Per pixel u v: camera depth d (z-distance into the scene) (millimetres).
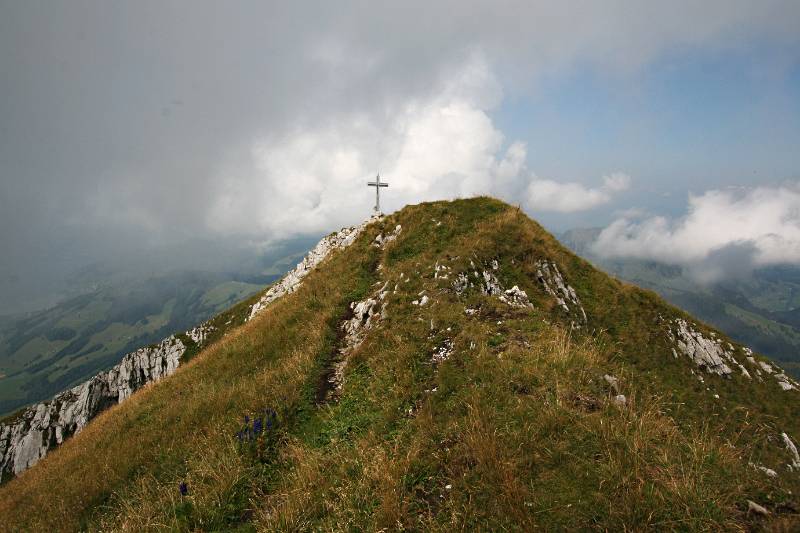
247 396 14250
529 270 23656
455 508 6602
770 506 5902
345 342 17016
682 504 5812
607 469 6512
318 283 24750
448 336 12984
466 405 8992
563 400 8281
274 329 20734
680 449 6918
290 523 7531
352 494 7723
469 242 23656
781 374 24203
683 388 20750
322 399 13000
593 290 26141
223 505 8859
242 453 10516
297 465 9625
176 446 13133
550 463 6977
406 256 24344
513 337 11883
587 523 5945
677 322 25188
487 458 7129
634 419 7520
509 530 6074
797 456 16594
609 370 9992
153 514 9328
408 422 9453
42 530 11891
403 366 12055
